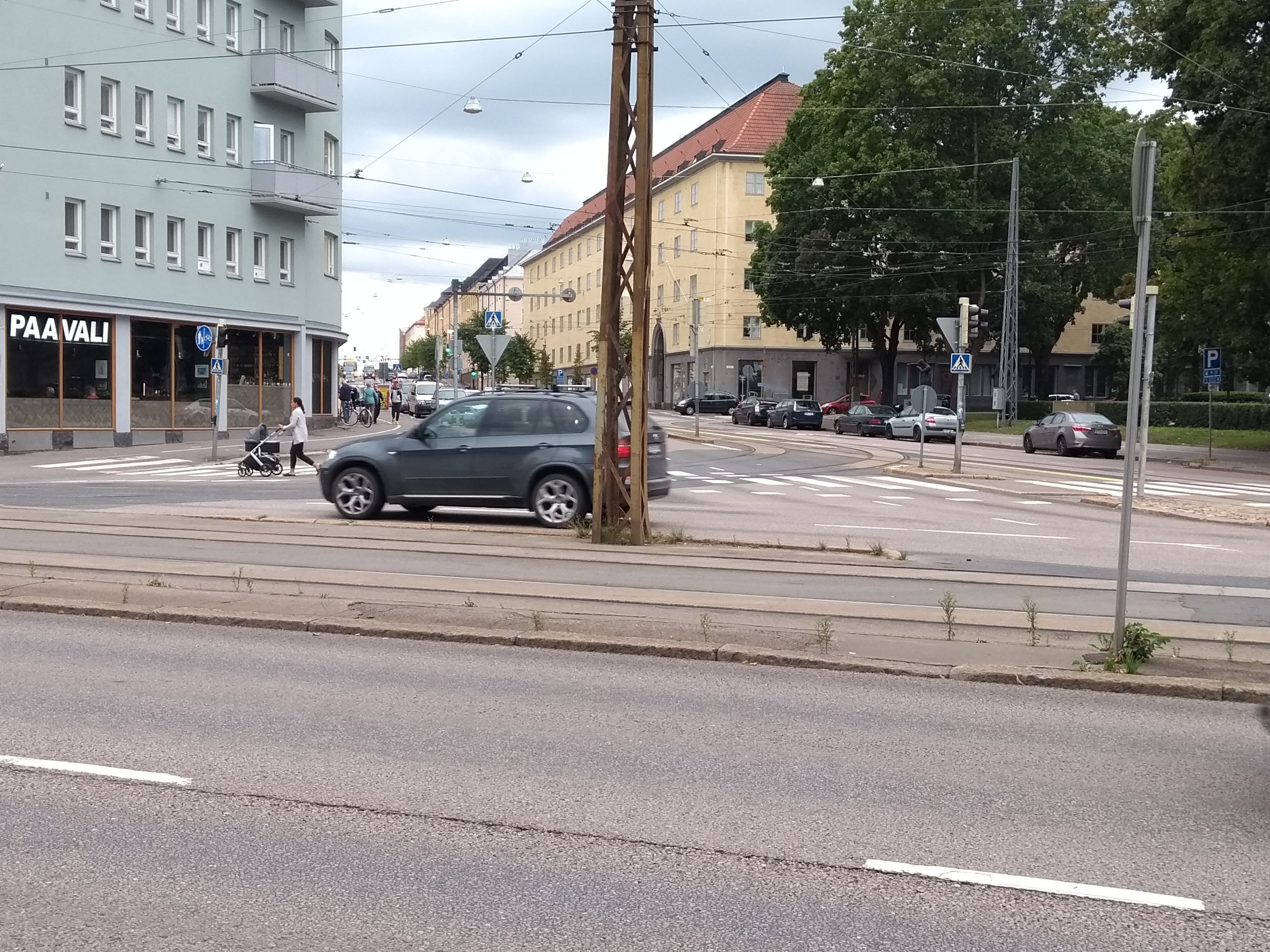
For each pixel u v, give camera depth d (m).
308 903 4.25
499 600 10.41
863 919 4.21
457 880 4.48
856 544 15.27
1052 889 4.49
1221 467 34.94
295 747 6.15
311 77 42.22
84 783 5.53
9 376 32.97
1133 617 10.34
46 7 33.25
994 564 13.62
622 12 13.55
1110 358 84.19
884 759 6.13
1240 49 32.22
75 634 9.07
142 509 18.11
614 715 6.90
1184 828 5.20
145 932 4.01
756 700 7.33
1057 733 6.69
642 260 13.88
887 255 54.59
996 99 52.75
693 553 13.59
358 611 9.70
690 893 4.40
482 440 16.27
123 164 35.84
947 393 81.00
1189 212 38.44
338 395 51.31
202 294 39.09
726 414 74.19
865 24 53.88
